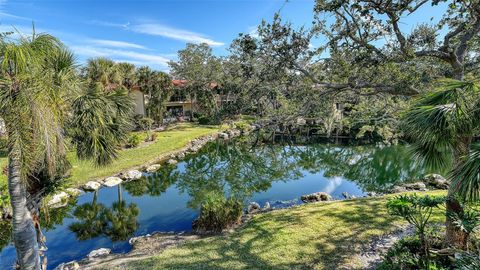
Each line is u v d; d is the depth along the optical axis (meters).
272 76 5.80
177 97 35.62
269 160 18.28
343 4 4.30
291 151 20.92
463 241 3.73
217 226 6.54
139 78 25.48
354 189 11.40
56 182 3.91
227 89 23.06
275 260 4.61
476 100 2.58
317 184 12.31
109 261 5.31
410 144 3.60
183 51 32.50
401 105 5.94
